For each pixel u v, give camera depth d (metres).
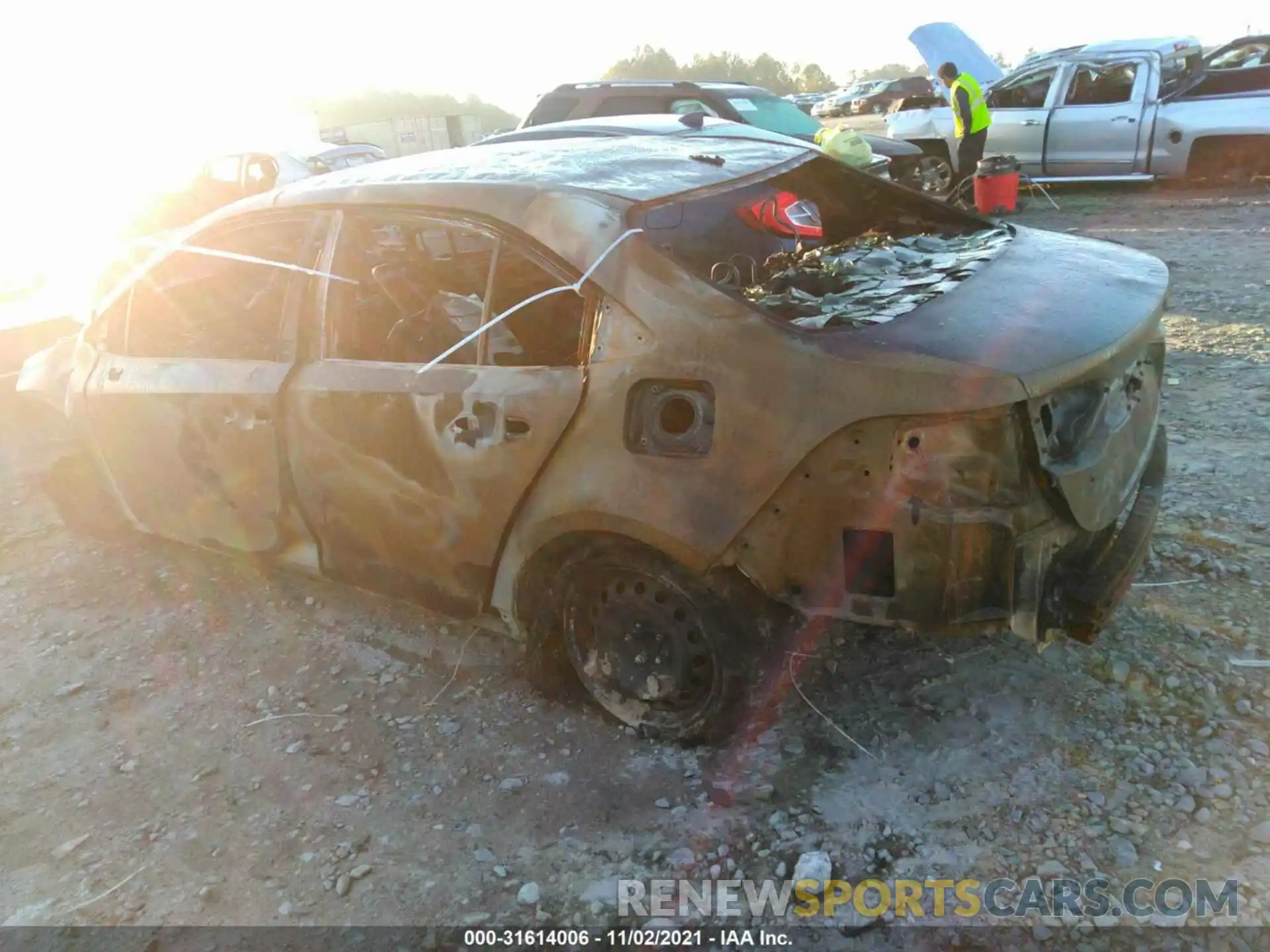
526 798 2.85
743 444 2.49
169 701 3.52
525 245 2.92
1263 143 11.13
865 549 2.48
